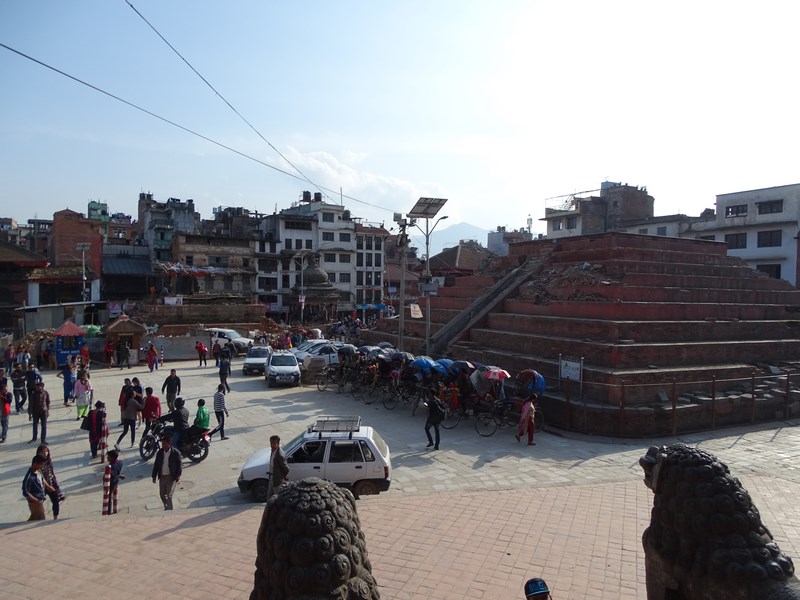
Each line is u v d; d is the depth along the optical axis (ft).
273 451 35.45
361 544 11.38
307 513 10.63
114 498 37.73
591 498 39.68
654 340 72.18
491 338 87.45
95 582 27.04
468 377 65.10
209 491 42.45
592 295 82.84
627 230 196.95
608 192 207.82
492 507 37.63
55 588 26.53
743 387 67.82
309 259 216.33
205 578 27.35
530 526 34.32
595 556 30.22
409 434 59.21
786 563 12.37
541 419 60.85
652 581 14.33
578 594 26.20
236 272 196.75
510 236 287.69
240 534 32.71
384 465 40.55
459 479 44.65
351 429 42.42
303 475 39.99
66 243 181.47
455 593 26.22
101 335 117.50
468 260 245.04
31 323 129.80
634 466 48.24
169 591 26.18
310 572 10.21
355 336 162.30
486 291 108.99
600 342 69.26
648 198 207.31
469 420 65.16
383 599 25.58
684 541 13.14
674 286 87.86
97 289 179.63
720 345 73.51
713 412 61.36
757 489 41.70
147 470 47.52
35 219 255.29
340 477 40.16
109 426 62.90
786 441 56.54
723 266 98.68
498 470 46.96
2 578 27.50
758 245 156.56
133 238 247.09
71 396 73.92
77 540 31.94
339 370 84.69
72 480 45.03
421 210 93.76
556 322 79.10
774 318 90.79
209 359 123.44
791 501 39.11
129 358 109.60
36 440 56.18
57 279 160.66
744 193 159.74
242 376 99.25
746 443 55.72
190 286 193.06
